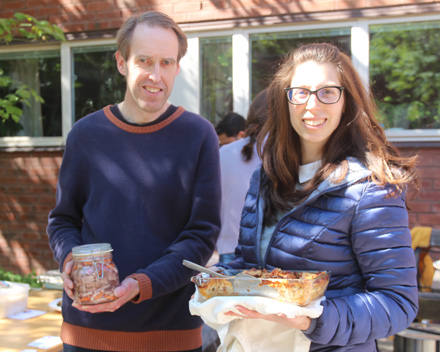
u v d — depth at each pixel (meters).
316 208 1.42
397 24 4.22
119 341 1.81
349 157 1.42
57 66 5.19
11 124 5.32
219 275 1.34
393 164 1.41
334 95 1.41
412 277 1.32
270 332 1.39
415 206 4.20
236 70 4.61
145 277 1.68
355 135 1.44
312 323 1.25
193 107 4.74
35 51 5.24
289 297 1.23
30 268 5.28
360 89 1.48
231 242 2.97
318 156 1.53
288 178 1.52
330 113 1.41
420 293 2.56
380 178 1.34
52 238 1.94
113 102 5.02
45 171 5.20
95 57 5.05
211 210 1.89
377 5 4.20
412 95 4.23
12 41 5.21
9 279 3.22
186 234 1.84
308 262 1.40
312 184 1.44
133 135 1.89
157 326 1.83
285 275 1.33
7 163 5.33
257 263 1.53
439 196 4.14
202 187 1.88
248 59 4.58
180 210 1.88
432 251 2.97
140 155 1.87
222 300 1.26
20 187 5.29
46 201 5.20
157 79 1.76
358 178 1.36
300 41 4.46
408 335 2.70
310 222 1.42
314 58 1.44
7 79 4.60
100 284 1.58
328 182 1.40
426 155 4.17
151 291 1.68
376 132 1.48
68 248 1.83
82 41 5.03
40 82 5.25
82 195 1.96
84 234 1.92
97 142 1.91
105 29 4.92
